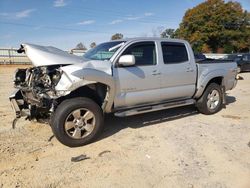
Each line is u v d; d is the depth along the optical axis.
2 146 4.49
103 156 4.18
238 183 3.40
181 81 5.87
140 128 5.51
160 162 3.97
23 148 4.43
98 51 5.41
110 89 4.70
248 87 11.85
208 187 3.31
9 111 6.77
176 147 4.51
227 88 7.05
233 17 55.22
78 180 3.48
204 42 55.47
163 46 5.60
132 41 5.16
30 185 3.36
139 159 4.07
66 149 4.43
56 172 3.68
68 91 4.27
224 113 6.77
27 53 4.52
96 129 4.68
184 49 6.00
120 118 6.20
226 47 56.56
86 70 4.40
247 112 6.88
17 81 5.09
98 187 3.32
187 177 3.54
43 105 4.39
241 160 4.02
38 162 3.97
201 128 5.51
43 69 4.57
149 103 5.52
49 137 4.93
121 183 3.40
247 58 19.70
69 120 4.43
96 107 4.63
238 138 4.93
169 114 6.59
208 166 3.84
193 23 55.38
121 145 4.61
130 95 5.08
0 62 24.48
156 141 4.79
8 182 3.42
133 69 5.07
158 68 5.42
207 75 6.33
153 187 3.31
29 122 5.75
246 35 57.59
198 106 6.50
